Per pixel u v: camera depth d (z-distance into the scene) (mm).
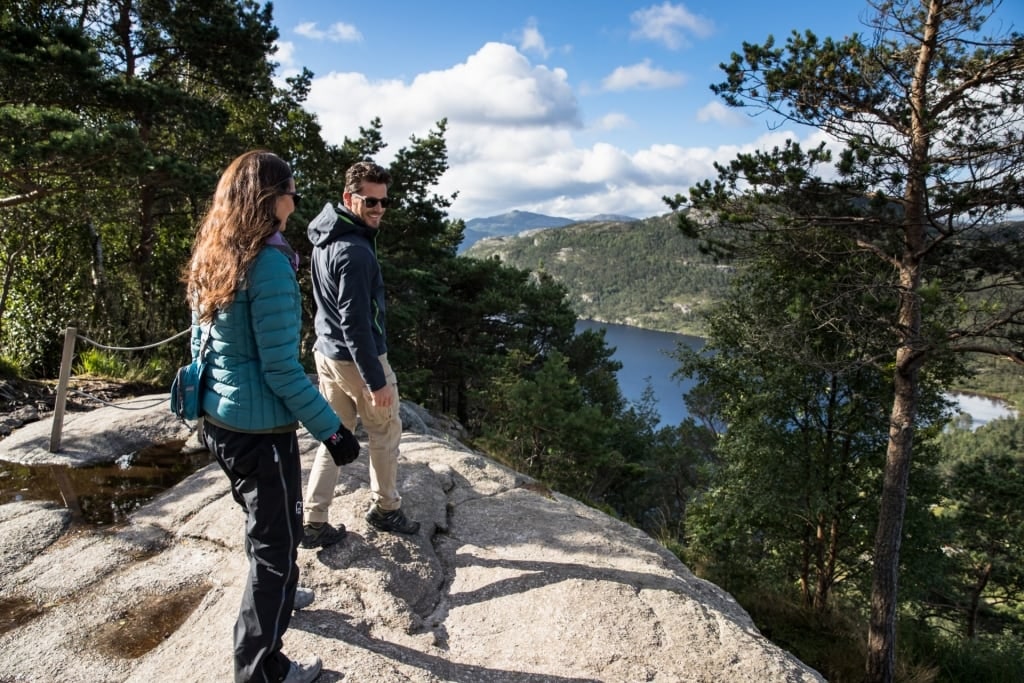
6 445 4688
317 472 2871
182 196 12336
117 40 11695
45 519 3428
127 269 11516
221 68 12336
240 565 2916
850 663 10648
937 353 7875
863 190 8094
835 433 12828
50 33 8992
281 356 1730
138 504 3791
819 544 13352
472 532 3424
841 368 9086
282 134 15508
